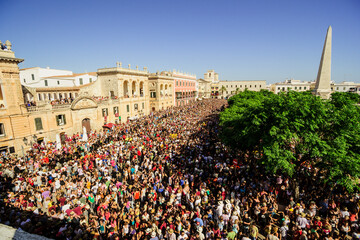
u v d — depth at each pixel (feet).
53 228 30.63
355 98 92.68
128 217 36.17
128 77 153.07
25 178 53.72
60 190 46.42
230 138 61.00
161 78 198.39
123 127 118.21
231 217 34.94
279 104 43.75
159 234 30.66
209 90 458.50
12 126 82.12
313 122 39.83
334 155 36.81
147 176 54.85
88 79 162.61
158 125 117.60
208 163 63.72
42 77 140.05
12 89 81.46
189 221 35.86
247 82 456.04
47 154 73.36
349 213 36.42
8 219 33.19
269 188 47.06
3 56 77.25
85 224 31.40
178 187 45.60
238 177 53.26
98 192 45.09
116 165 64.49
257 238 35.86
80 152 78.74
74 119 110.11
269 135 42.60
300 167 54.60
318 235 29.76
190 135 98.27
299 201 43.11
